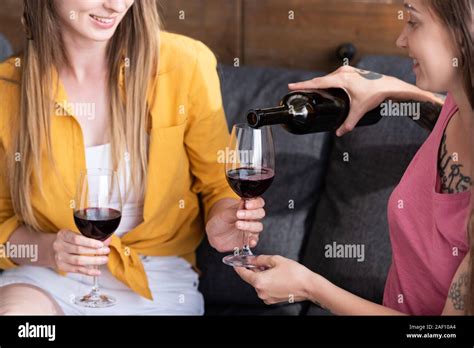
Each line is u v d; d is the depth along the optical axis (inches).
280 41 98.5
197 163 79.5
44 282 75.2
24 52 74.8
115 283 76.5
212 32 100.1
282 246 83.7
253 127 66.0
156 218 76.8
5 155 76.0
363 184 82.0
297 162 85.4
